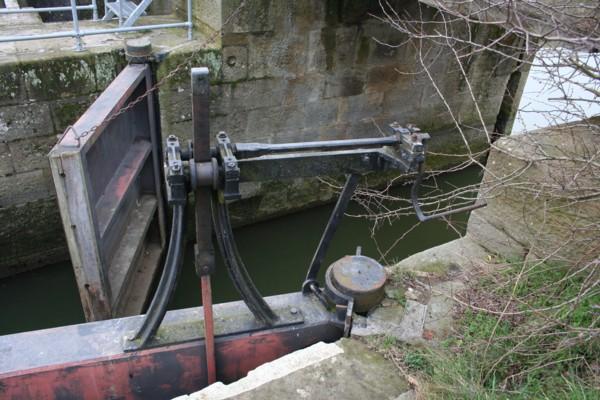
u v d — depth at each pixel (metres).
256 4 4.89
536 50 2.38
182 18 5.57
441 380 2.29
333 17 5.38
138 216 4.83
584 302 2.50
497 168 3.04
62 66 4.35
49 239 5.12
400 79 6.37
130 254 4.36
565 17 2.47
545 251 2.73
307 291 2.88
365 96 6.21
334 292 2.72
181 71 4.83
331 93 5.92
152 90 4.50
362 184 6.82
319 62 5.61
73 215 3.31
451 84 6.91
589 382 2.20
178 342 2.51
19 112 4.33
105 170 4.02
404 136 2.30
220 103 5.25
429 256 3.19
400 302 2.81
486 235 3.24
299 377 2.34
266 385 2.29
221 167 2.06
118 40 4.82
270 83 5.43
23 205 4.78
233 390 2.27
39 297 5.04
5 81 4.16
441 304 2.81
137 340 2.48
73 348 2.45
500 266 2.97
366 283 2.72
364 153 2.34
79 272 3.56
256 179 2.23
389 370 2.40
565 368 2.32
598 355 2.33
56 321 4.80
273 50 5.24
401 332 2.62
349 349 2.50
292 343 2.70
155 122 4.97
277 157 2.21
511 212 3.04
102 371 2.44
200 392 2.26
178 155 2.07
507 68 7.29
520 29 2.23
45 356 2.40
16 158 4.51
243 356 2.66
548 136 2.96
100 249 3.57
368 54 5.89
